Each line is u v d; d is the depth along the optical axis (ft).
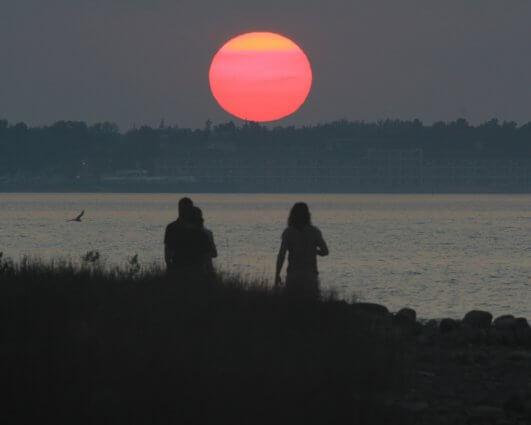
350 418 116.98
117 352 120.78
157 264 200.03
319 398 117.80
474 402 141.79
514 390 151.94
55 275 176.04
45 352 118.32
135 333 130.93
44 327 131.44
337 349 140.46
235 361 123.95
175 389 112.16
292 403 114.73
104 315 140.36
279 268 181.06
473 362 177.78
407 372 153.07
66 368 114.52
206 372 117.50
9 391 109.19
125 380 113.19
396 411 124.88
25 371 113.09
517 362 178.60
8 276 175.01
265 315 153.17
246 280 183.32
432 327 229.04
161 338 128.77
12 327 131.64
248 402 112.37
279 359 128.77
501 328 221.66
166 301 152.56
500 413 133.80
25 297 150.20
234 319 146.61
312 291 174.60
